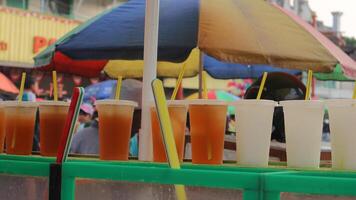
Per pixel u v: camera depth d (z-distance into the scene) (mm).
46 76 10125
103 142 1533
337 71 3430
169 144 1160
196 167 1240
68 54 2799
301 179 969
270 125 1400
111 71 4117
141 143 1723
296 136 1374
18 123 1661
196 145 1424
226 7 2682
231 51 2461
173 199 1161
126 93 3008
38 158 1453
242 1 2832
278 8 3014
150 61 1795
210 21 2541
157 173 1112
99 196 1245
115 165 1176
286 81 2752
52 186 1226
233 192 1066
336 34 15922
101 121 1544
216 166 1259
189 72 4266
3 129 1751
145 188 1196
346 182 934
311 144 1363
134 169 1138
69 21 11508
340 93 17109
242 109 1394
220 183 1042
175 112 1487
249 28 2623
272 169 1201
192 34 2490
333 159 1330
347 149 1300
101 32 2752
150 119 1655
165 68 4301
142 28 2676
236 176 1027
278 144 2152
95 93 6137
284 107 1412
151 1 1818
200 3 2645
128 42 2633
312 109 1365
